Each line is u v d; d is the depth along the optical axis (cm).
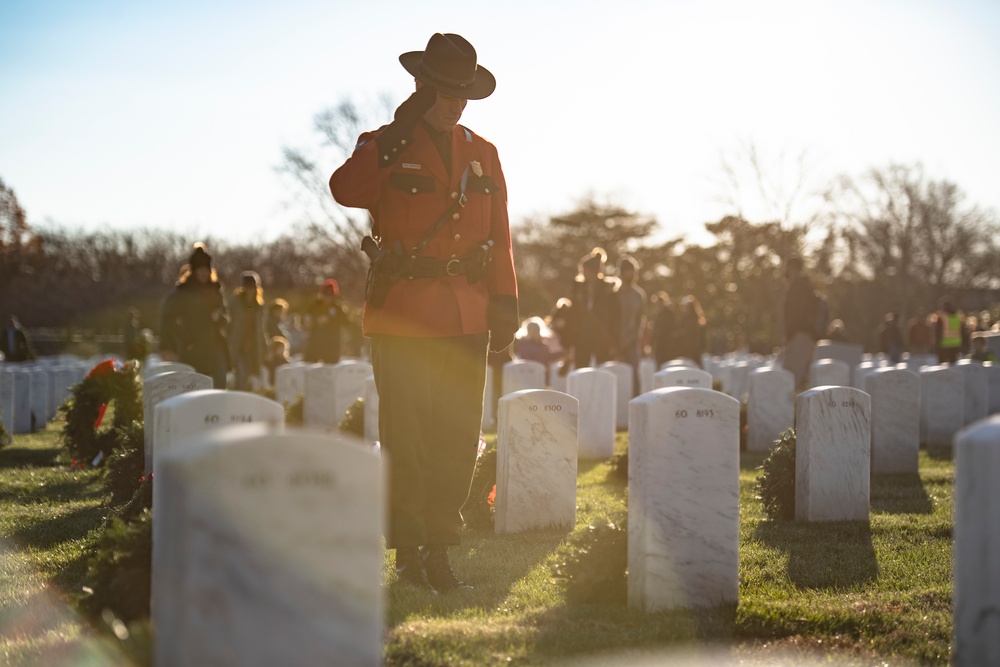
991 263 7006
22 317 6844
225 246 8200
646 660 448
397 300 566
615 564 545
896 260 6888
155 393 848
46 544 716
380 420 577
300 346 3388
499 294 589
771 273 5538
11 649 449
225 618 294
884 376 1101
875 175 6838
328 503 302
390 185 570
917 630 495
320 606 301
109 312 7400
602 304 1564
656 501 523
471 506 777
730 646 471
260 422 510
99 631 455
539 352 1878
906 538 744
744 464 1195
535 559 661
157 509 365
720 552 532
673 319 2180
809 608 522
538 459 768
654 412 521
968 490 339
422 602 534
